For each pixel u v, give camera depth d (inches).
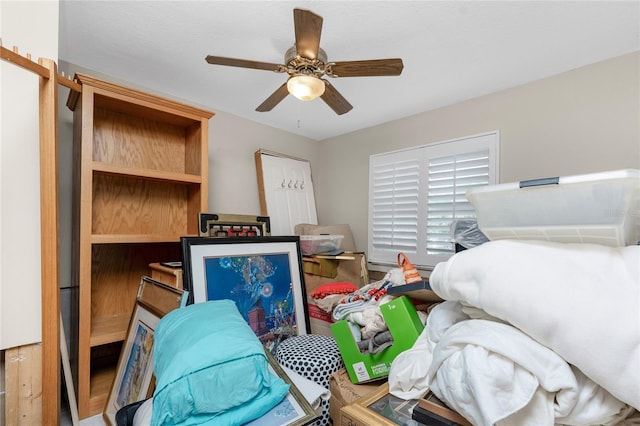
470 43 72.9
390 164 125.3
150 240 77.3
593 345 27.4
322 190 153.3
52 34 54.5
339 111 87.0
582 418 29.5
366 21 65.4
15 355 49.3
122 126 85.9
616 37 69.6
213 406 35.8
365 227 134.7
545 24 65.7
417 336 52.5
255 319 79.0
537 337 30.9
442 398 36.0
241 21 66.2
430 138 113.3
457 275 38.3
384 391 45.5
